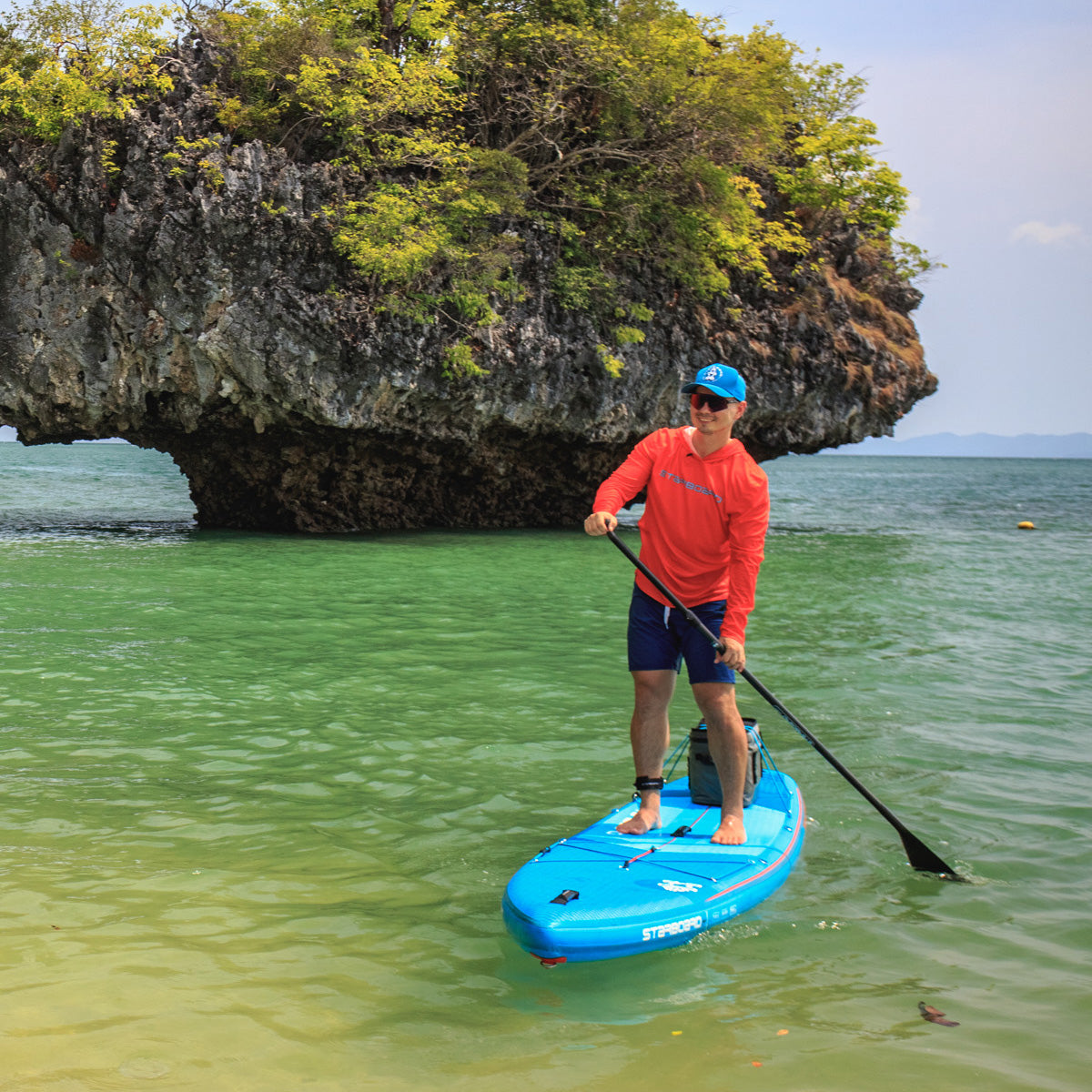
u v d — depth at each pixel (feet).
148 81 63.67
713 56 78.59
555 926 12.72
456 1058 10.78
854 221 89.81
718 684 15.64
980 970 12.97
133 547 61.11
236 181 61.93
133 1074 10.35
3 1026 11.16
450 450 76.38
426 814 18.38
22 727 23.32
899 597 47.75
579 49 72.43
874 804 16.05
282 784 19.90
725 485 15.29
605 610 41.68
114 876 15.29
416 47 75.10
